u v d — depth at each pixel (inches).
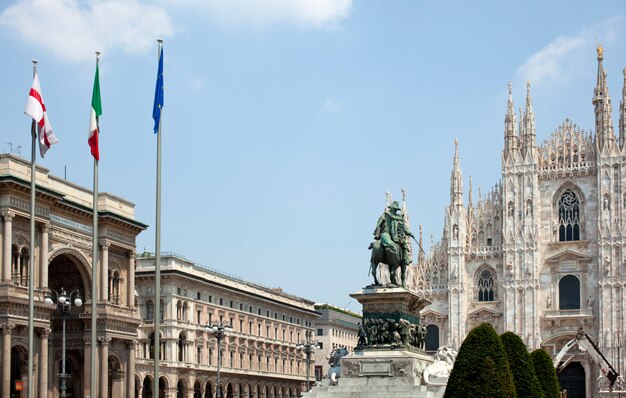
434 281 5201.8
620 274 4722.0
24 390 3339.1
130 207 4094.5
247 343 5723.4
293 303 6702.8
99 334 3782.0
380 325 1879.9
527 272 4923.7
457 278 5083.7
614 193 4800.7
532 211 4977.9
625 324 4677.7
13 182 3248.0
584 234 4889.3
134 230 4062.5
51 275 3848.4
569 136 5004.9
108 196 3929.6
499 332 4992.6
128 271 4052.7
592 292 4820.4
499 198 5137.8
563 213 4968.0
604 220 4795.8
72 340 3811.5
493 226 5132.9
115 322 3863.2
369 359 1845.5
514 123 5113.2
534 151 5024.6
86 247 3784.5
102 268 3833.7
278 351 6264.8
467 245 5152.6
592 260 4842.5
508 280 4963.1
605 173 4835.1
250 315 5836.6
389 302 1884.8
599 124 4901.6
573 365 4766.2
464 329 5054.1
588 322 4781.0
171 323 4832.7
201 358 5098.4
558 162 5002.5
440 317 5137.8
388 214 1956.2
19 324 3275.1
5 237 3240.7
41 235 3427.7
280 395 6259.8
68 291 3848.4
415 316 1989.4
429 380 1843.0
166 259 4891.7
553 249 4943.4
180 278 4931.1
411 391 1775.3
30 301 2020.2
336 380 1911.9
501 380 1593.3
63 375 2933.1
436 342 5142.7
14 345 3284.9
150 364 4608.8
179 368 4837.6
